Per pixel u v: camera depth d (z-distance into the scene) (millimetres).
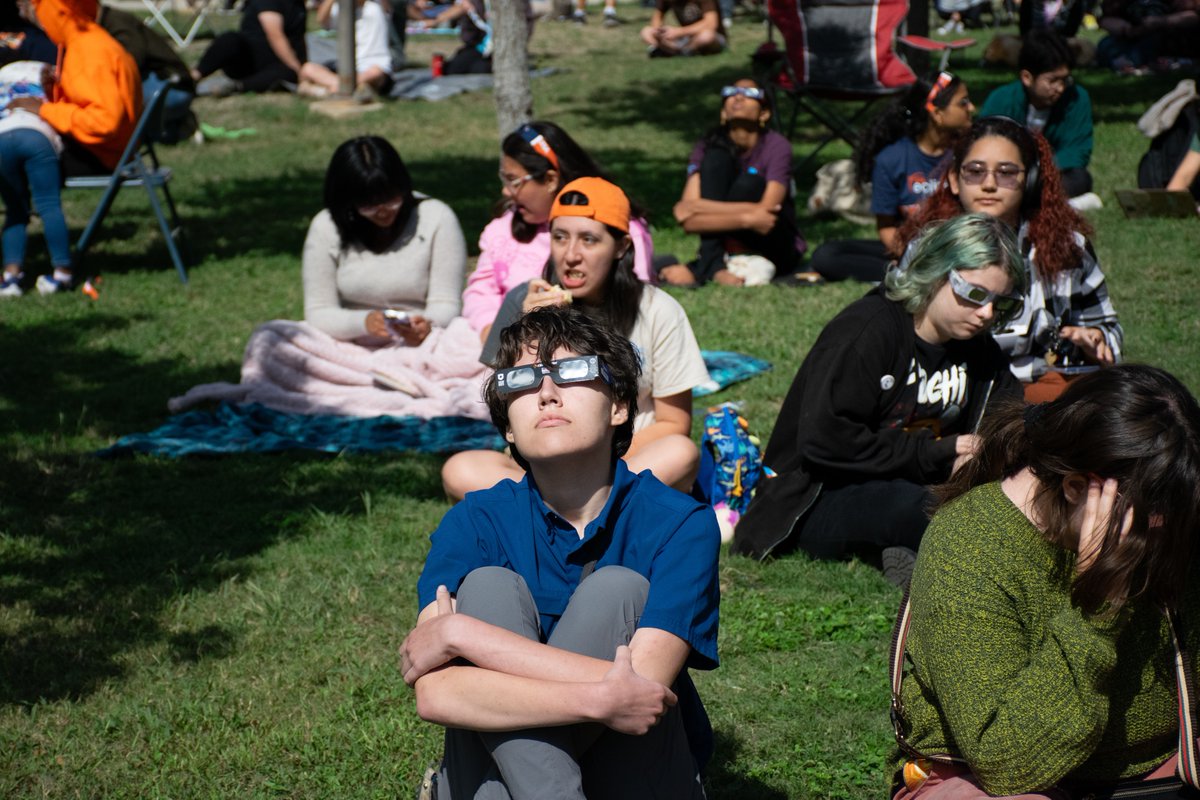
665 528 2566
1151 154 10367
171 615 4480
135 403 6867
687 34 21109
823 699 3803
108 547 5055
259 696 3924
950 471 4473
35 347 7793
